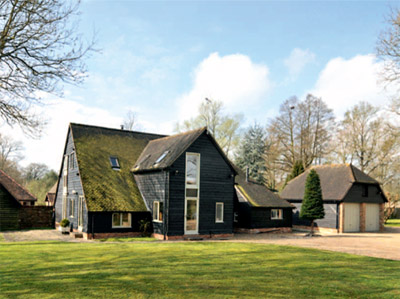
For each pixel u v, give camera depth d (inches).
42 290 357.1
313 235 1067.3
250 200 1090.1
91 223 858.1
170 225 876.6
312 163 2004.2
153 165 939.3
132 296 343.3
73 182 1024.2
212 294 355.3
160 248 683.4
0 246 693.3
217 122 1791.3
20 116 447.8
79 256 572.7
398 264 565.6
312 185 1075.3
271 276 446.0
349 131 1817.2
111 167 1010.1
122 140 1139.9
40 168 2950.3
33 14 410.3
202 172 941.8
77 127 1083.3
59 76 448.8
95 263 511.2
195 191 925.8
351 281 431.2
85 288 367.2
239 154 1817.2
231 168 994.7
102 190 916.0
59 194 1157.7
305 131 1781.5
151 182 943.0
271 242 848.9
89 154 1007.0
